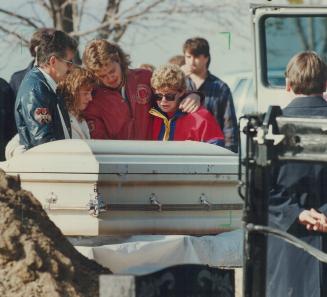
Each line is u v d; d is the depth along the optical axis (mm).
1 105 17719
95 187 13289
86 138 15062
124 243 13219
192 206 13812
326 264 12734
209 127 15828
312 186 12742
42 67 14766
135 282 9195
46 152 13539
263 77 15438
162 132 15789
